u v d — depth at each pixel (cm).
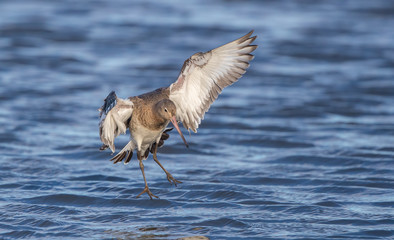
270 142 1576
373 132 1677
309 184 1253
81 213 1080
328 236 958
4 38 2764
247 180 1280
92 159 1439
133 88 2125
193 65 1030
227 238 956
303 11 3538
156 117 1041
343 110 1905
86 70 2353
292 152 1491
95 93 2066
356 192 1196
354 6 3684
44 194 1170
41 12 3322
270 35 2969
